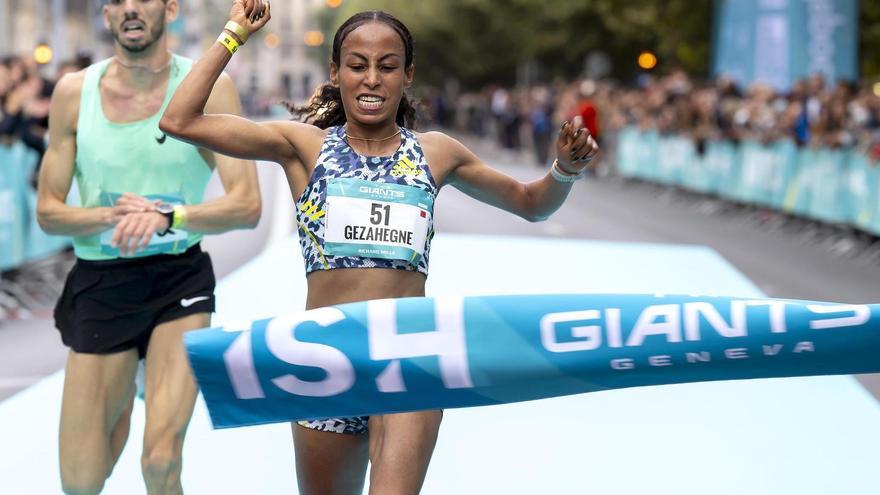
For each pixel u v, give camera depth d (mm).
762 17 27328
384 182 4777
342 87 4785
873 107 19734
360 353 4293
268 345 4262
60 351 11359
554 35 63219
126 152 5754
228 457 7945
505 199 5098
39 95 15062
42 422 8789
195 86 4656
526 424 8859
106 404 5691
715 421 9016
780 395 9836
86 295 5699
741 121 24062
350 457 4938
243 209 5746
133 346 5746
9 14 53219
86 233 5645
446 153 4934
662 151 29594
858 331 4266
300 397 4328
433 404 4371
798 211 20828
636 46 61781
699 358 4301
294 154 4848
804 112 21344
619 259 17922
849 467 7941
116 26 5680
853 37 26906
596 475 7680
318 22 149500
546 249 18922
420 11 72438
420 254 4812
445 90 79688
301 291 14375
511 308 4305
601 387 4355
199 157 5848
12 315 13266
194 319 5695
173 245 5695
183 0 70312
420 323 4301
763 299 4328
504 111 49594
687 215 25156
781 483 7586
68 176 5848
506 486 7449
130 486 7320
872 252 18281
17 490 7289
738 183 23984
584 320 4293
